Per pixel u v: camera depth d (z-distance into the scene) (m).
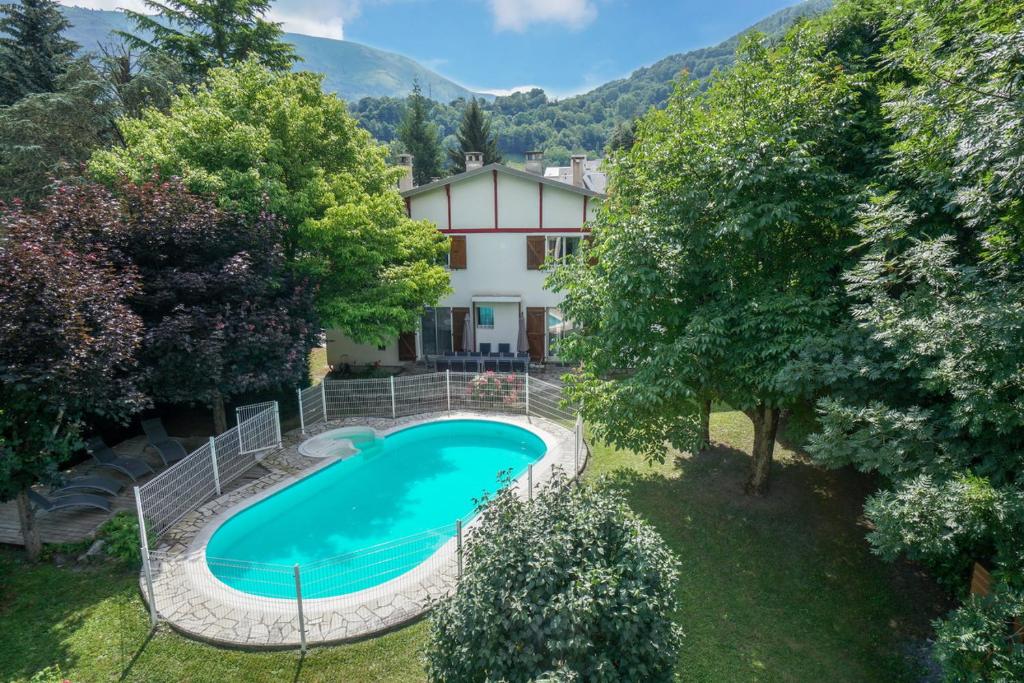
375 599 9.18
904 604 9.07
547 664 5.34
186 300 13.16
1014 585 5.84
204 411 18.11
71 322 9.10
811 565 10.09
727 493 12.63
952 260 8.52
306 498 13.69
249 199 15.14
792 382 8.05
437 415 18.09
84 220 11.87
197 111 15.99
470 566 6.40
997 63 6.59
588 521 6.08
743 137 9.53
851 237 9.70
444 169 53.47
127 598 9.18
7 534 10.77
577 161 24.89
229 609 8.90
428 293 19.22
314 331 16.25
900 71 10.42
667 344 10.02
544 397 17.81
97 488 12.12
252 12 30.67
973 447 6.65
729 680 7.57
